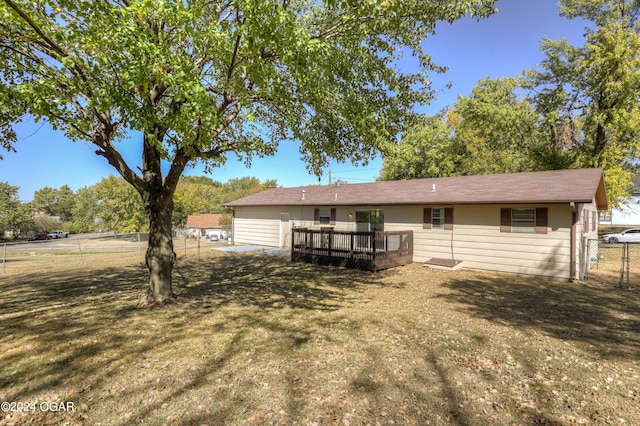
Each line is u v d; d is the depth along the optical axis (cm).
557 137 2030
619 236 2086
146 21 482
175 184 678
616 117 1673
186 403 317
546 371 394
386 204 1345
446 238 1225
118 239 3900
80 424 283
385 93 616
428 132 2528
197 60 575
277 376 373
